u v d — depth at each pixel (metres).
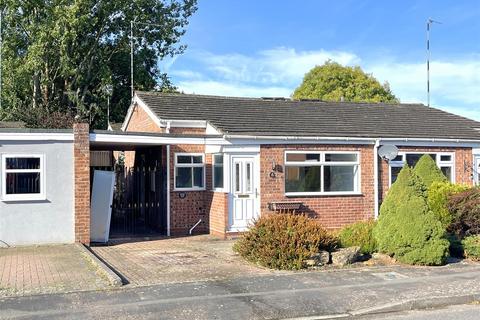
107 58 37.06
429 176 16.53
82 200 14.12
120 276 10.07
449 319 7.83
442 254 11.59
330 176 17.62
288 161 17.00
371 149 18.27
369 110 22.64
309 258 11.24
